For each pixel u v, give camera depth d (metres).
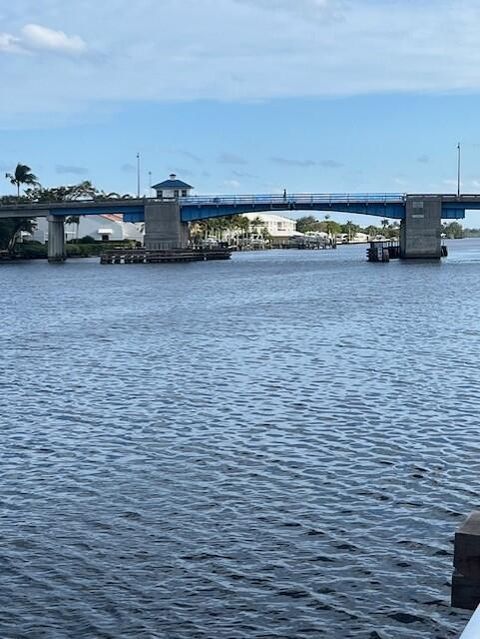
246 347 44.22
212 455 23.48
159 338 48.56
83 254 198.50
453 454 23.34
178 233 152.50
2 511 19.30
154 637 13.88
